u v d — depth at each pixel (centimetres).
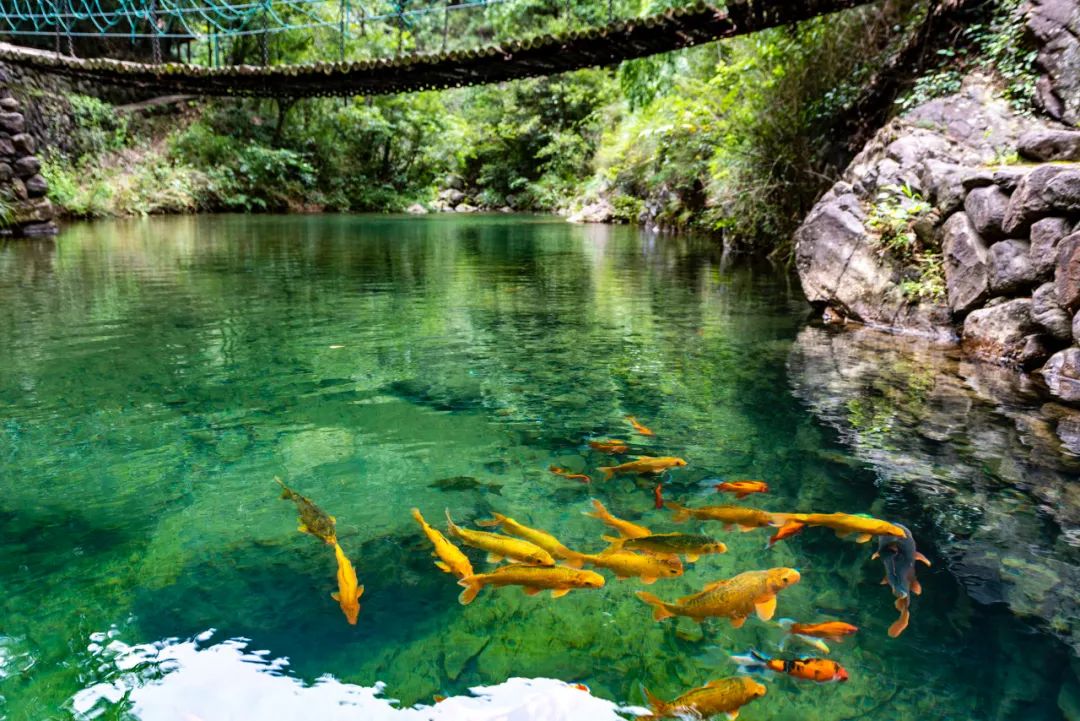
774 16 699
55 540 264
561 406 420
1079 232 445
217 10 1174
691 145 1338
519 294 802
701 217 1540
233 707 180
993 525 275
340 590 215
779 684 188
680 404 423
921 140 659
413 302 746
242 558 253
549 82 2891
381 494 305
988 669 195
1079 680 192
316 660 198
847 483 313
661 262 1103
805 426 384
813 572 242
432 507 293
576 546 259
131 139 2062
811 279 688
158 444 359
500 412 410
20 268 933
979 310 530
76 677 190
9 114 1309
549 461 341
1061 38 630
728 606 200
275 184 2355
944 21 771
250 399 428
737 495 300
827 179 940
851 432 376
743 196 1091
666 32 737
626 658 199
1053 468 326
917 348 551
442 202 2919
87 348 538
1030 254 488
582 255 1202
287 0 1105
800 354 535
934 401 423
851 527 246
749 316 681
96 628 212
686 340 583
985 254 535
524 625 214
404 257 1148
